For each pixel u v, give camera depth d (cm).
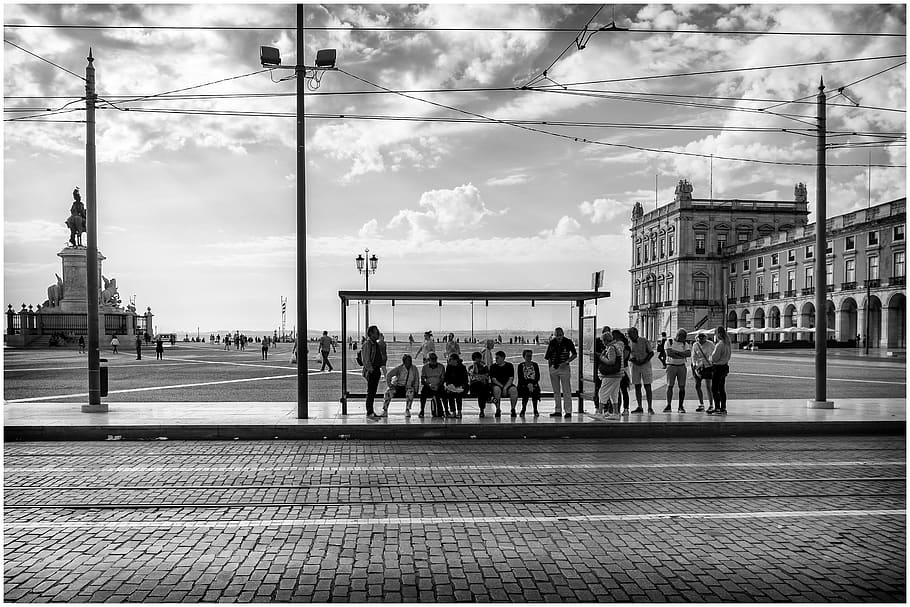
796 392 1908
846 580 496
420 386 1509
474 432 1204
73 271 5034
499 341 1502
